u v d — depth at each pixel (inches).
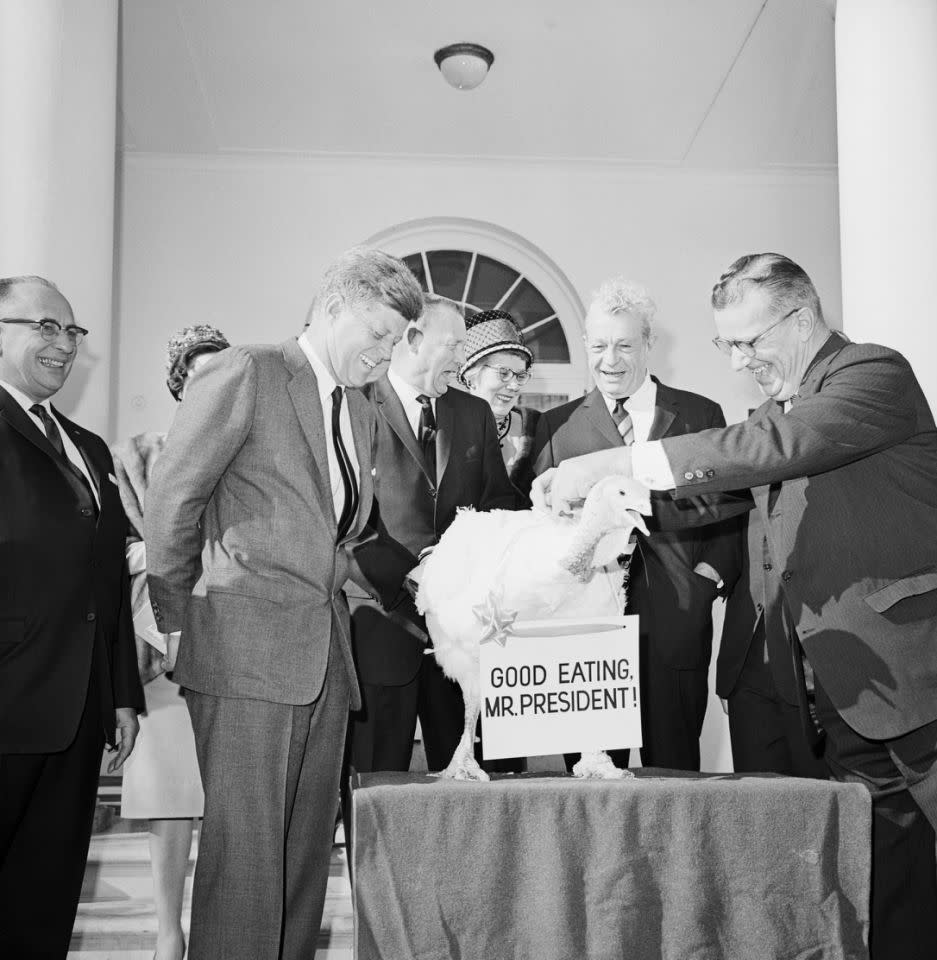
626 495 67.9
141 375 263.7
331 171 273.0
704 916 65.9
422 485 98.7
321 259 271.3
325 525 76.1
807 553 80.6
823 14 209.8
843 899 67.3
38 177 124.7
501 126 257.1
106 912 130.0
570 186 277.7
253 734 72.5
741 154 269.7
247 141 262.4
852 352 81.6
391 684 94.1
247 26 215.9
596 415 107.0
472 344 118.6
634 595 102.1
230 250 269.0
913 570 78.7
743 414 273.9
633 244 277.6
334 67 230.7
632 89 240.1
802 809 67.4
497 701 70.7
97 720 91.0
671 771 77.4
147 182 267.9
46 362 90.1
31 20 126.6
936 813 76.5
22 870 86.7
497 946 65.1
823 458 77.2
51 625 85.7
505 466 108.4
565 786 66.7
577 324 278.8
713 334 276.4
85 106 131.4
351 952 118.4
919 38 133.9
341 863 144.2
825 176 281.1
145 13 211.6
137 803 106.5
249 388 74.7
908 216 130.6
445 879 65.1
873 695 77.2
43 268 124.0
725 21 214.2
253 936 71.2
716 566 101.8
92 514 90.4
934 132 132.4
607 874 65.6
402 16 212.5
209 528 76.6
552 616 71.9
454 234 278.8
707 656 103.6
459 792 66.0
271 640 73.3
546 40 220.7
